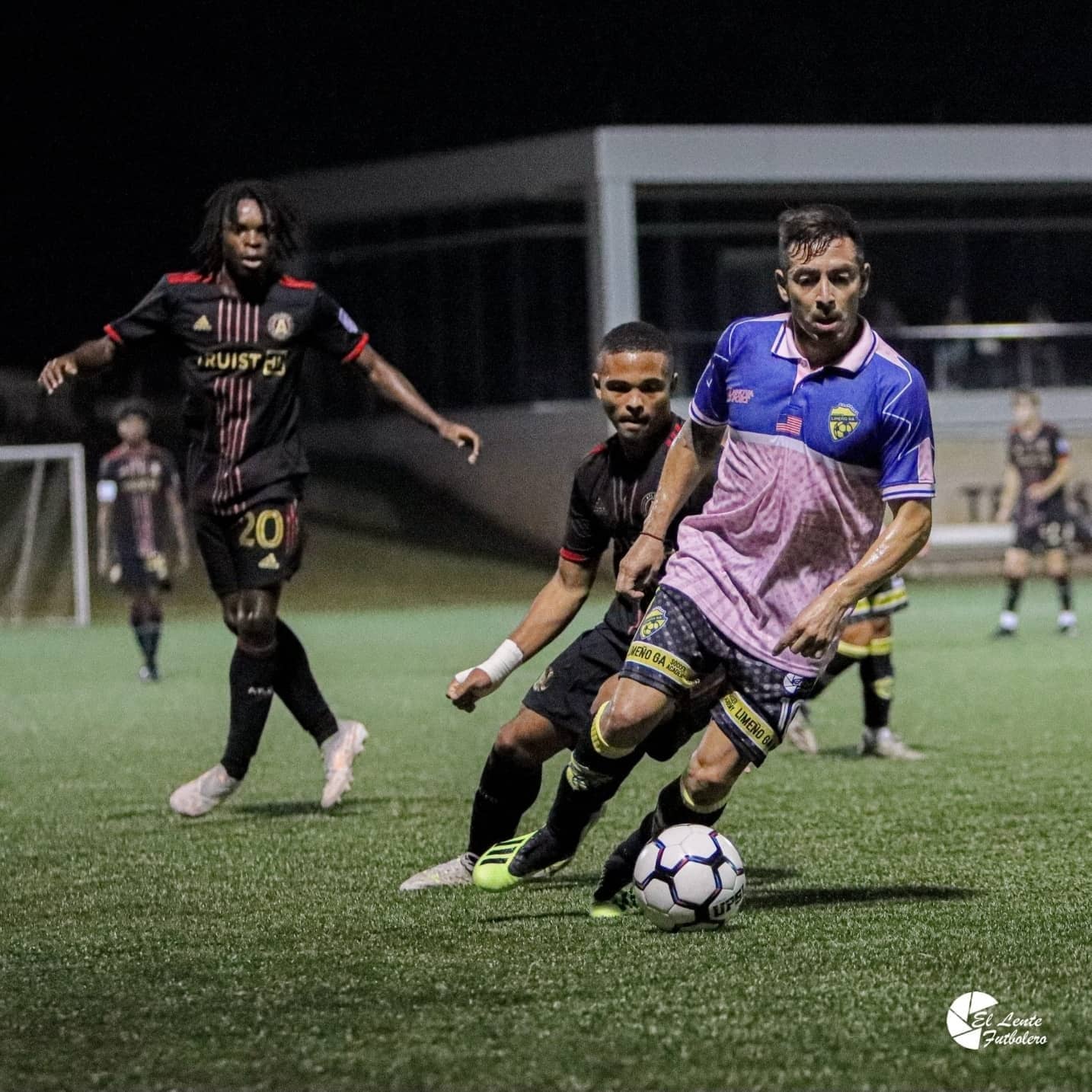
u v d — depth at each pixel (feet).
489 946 39.14
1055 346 267.59
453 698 44.62
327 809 62.13
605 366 42.68
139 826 59.52
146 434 123.95
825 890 45.44
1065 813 58.80
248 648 58.59
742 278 271.28
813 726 87.51
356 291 293.64
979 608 179.63
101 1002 34.65
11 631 187.11
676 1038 31.04
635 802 63.36
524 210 278.46
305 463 58.95
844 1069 29.09
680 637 39.14
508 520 267.80
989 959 36.91
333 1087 28.71
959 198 274.77
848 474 38.01
